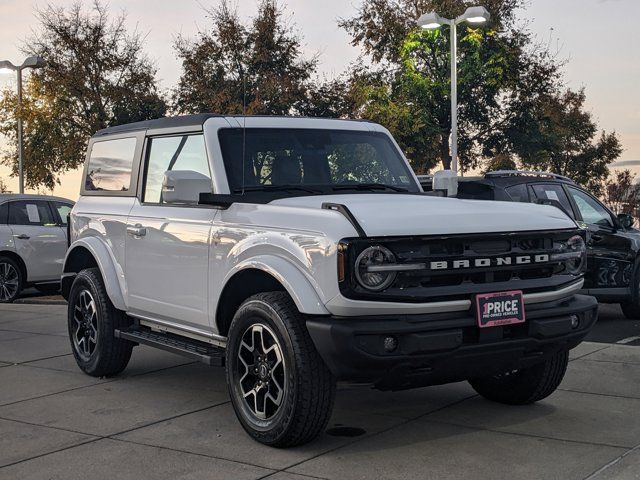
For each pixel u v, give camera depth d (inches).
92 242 266.1
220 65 1214.9
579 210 390.9
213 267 208.5
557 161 1876.2
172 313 228.5
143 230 239.8
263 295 190.2
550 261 193.3
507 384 223.1
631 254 395.5
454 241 179.3
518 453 181.2
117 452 187.2
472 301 180.1
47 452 188.1
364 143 242.2
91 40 1163.9
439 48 1598.2
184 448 189.6
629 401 227.3
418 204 195.0
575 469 169.5
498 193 370.6
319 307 175.0
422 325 172.7
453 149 987.3
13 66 1016.9
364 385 177.5
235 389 197.0
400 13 1621.6
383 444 189.8
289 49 1227.9
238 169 217.5
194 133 227.9
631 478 162.9
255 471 172.2
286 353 180.4
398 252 174.6
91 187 282.4
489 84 1574.8
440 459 177.9
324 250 174.2
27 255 541.3
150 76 1213.7
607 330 369.7
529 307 190.9
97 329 265.1
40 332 374.6
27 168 1283.2
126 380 266.5
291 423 180.4
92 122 1166.3
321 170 229.6
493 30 1562.5
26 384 261.7
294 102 1267.2
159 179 243.1
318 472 170.6
